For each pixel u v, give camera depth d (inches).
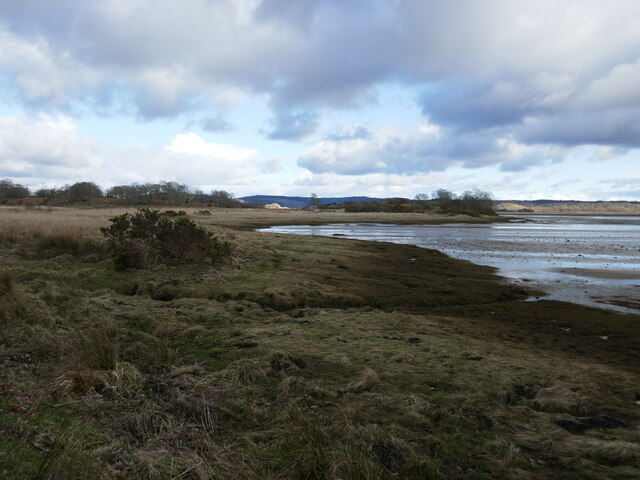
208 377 194.7
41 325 249.4
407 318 345.1
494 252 1017.5
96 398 164.9
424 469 133.0
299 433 149.3
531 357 257.8
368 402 178.2
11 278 321.1
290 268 557.3
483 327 338.6
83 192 4355.3
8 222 837.8
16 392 160.1
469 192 5187.0
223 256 556.7
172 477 118.8
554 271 712.4
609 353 285.4
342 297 415.5
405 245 1056.2
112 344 209.9
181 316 303.6
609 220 4133.9
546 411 184.9
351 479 122.8
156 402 167.8
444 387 200.4
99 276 437.7
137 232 539.8
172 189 4547.2
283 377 201.5
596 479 129.6
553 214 7022.6
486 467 135.9
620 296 515.2
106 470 116.6
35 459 116.5
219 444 141.9
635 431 164.2
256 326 296.5
